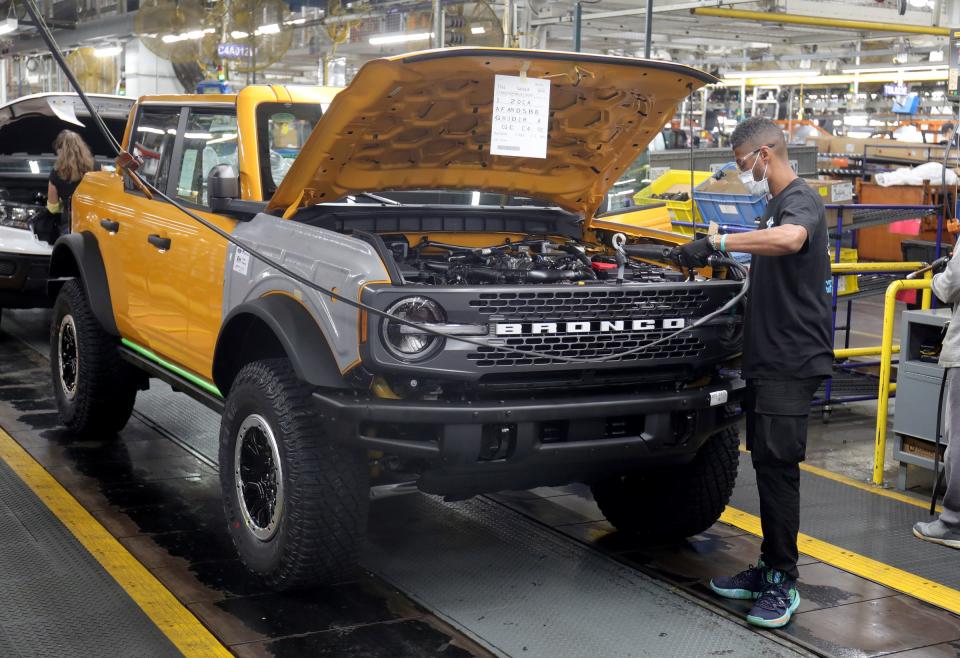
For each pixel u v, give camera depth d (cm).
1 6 1759
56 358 609
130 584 404
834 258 766
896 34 1366
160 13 1107
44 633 359
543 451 361
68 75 362
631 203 948
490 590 407
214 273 441
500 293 354
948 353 459
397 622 376
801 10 1134
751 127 377
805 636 371
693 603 398
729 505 523
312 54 1873
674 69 386
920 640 369
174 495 515
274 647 353
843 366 733
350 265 355
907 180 1110
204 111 488
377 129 390
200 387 473
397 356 344
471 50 350
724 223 760
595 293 367
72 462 563
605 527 488
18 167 935
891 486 558
